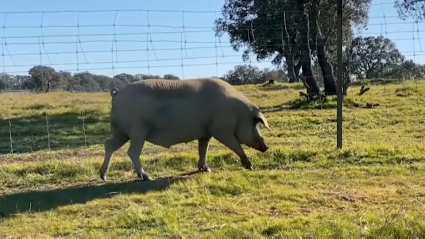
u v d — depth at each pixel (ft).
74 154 38.55
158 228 20.40
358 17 86.84
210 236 18.54
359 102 65.00
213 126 28.78
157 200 24.50
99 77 79.87
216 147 38.78
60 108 71.72
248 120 29.19
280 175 27.89
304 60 75.51
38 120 60.18
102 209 23.63
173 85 28.45
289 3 85.25
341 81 34.04
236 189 25.50
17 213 23.49
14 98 89.76
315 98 67.46
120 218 21.53
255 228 19.20
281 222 19.69
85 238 19.71
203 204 23.44
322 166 30.71
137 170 28.25
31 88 111.04
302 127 50.47
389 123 51.42
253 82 140.56
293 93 85.81
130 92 27.96
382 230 18.13
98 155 37.70
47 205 24.70
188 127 28.35
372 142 38.14
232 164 31.83
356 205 22.57
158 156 33.12
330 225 18.80
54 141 46.68
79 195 26.23
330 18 74.90
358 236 17.81
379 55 159.84
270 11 88.58
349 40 85.97
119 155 36.45
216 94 28.66
